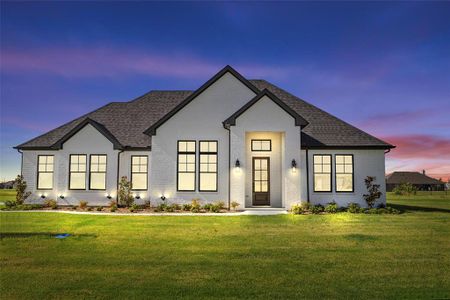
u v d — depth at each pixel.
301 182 19.66
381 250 9.69
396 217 16.28
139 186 20.78
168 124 19.58
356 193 19.64
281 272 7.63
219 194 19.02
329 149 19.78
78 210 18.44
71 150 20.45
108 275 7.39
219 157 19.30
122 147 20.38
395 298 6.20
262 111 18.66
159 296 6.23
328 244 10.42
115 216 16.16
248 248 9.87
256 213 17.20
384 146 19.64
